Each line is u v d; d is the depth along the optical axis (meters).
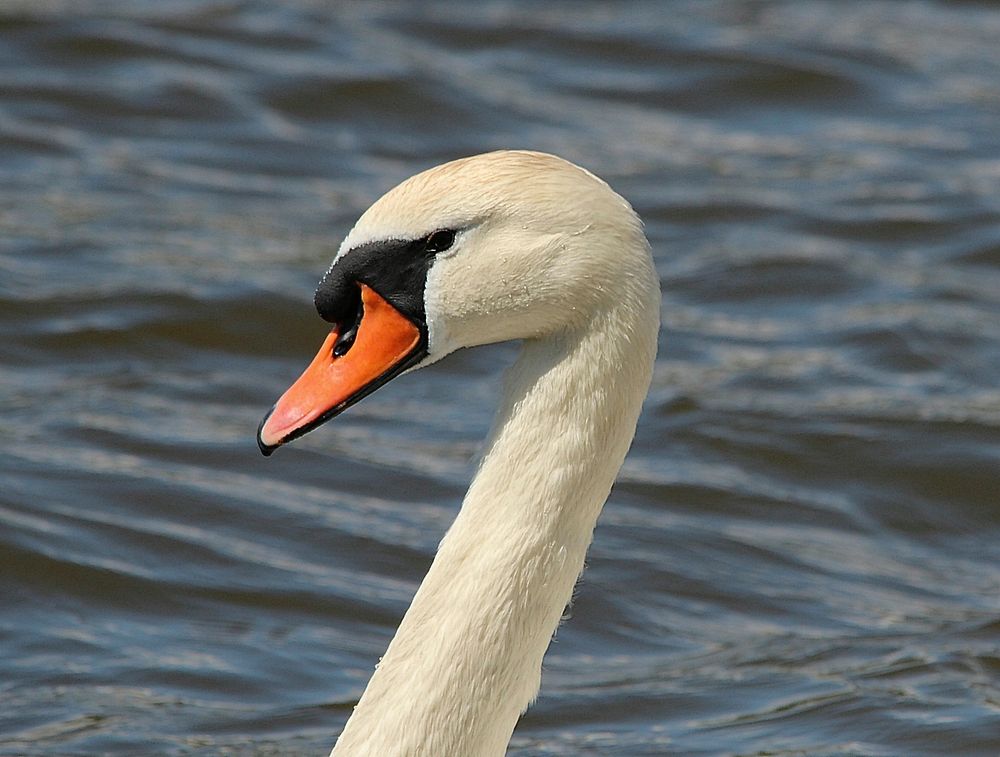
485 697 6.56
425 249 6.52
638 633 11.30
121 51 21.30
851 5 24.69
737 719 10.10
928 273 17.67
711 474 13.60
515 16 23.48
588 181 6.46
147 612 11.20
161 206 18.05
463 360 15.54
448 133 20.44
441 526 12.62
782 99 21.83
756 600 11.80
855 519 13.17
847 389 15.07
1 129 19.25
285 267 16.69
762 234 18.39
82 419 13.73
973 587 12.27
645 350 6.47
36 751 9.52
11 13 21.64
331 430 14.09
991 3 24.62
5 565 11.41
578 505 6.54
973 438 14.09
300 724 9.95
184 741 9.70
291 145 19.84
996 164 20.33
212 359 15.14
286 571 11.80
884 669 10.72
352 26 22.84
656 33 22.98
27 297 15.49
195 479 12.91
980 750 9.62
